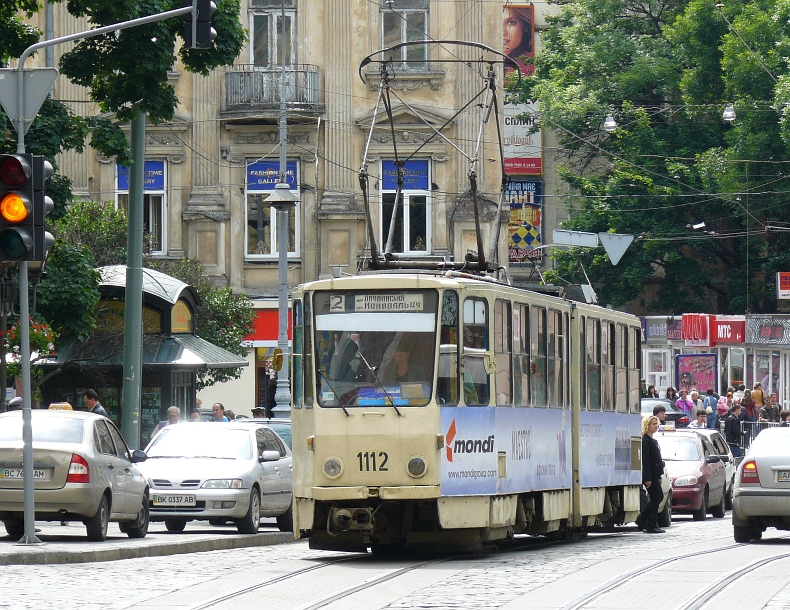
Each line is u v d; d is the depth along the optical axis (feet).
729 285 384.88
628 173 374.22
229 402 269.64
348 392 104.88
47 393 191.52
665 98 397.39
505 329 111.86
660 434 185.26
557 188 424.05
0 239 101.24
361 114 266.36
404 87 266.57
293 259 267.59
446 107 266.77
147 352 185.26
